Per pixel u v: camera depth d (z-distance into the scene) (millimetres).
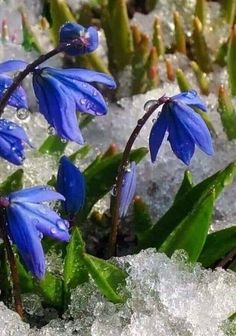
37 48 353
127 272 254
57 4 341
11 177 270
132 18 384
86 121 314
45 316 261
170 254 259
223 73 354
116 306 250
